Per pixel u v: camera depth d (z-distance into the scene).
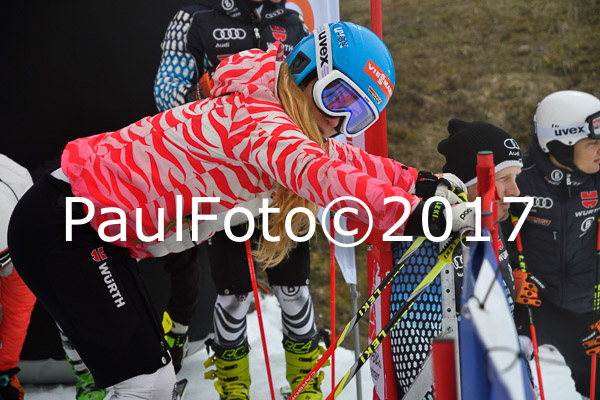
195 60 4.31
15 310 3.64
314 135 2.58
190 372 4.82
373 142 3.49
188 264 4.33
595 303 3.67
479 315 2.06
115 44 4.55
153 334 2.89
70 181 2.76
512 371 2.03
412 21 12.26
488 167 2.26
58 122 4.54
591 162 3.58
